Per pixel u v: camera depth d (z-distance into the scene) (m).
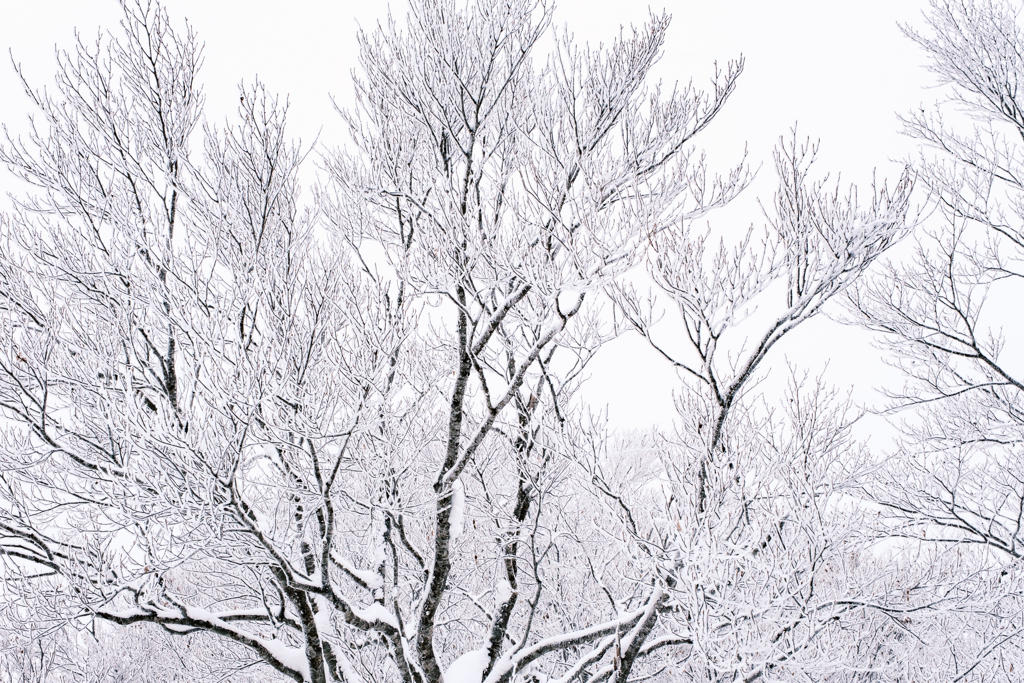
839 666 3.80
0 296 4.07
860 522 4.20
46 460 3.76
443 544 4.67
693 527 3.70
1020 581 4.84
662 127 4.21
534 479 5.27
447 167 4.52
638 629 4.35
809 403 4.66
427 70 4.35
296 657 4.46
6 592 3.63
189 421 3.48
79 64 4.21
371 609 4.48
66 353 3.78
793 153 3.69
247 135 3.72
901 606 4.20
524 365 4.54
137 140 4.33
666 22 4.31
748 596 3.58
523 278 4.16
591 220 3.91
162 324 3.88
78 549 3.91
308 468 3.91
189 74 4.52
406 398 4.66
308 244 4.77
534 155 4.33
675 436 4.83
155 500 3.39
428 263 4.32
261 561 3.74
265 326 3.51
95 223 4.20
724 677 4.32
